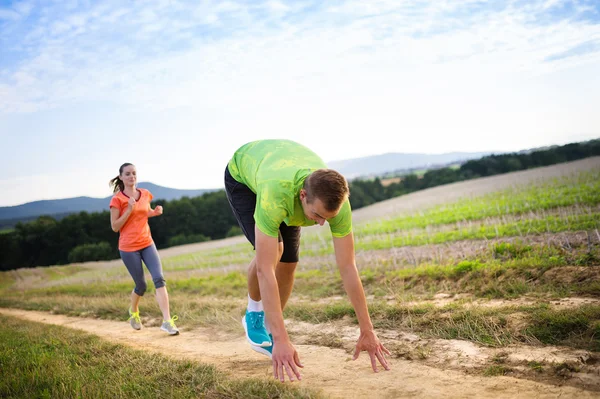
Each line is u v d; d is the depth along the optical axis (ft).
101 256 185.37
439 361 11.51
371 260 32.01
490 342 12.06
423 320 14.49
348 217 9.95
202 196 215.31
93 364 13.78
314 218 9.07
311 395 9.65
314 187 8.71
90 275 89.30
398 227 56.44
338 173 8.95
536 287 17.03
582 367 9.82
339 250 10.28
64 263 191.93
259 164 10.59
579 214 32.86
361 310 10.30
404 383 10.35
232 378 11.47
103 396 10.60
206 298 29.22
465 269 21.22
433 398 9.36
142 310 24.63
